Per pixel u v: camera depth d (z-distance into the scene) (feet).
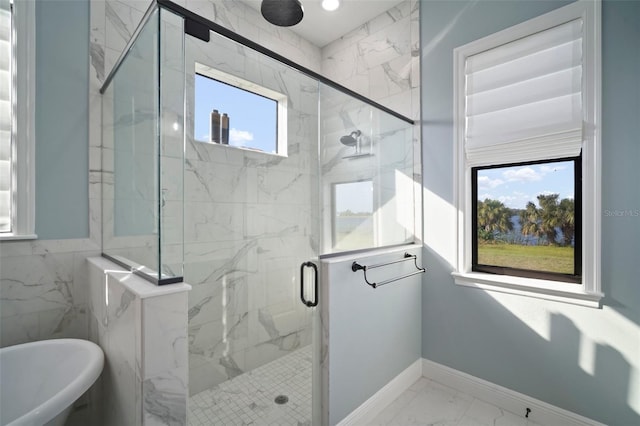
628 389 4.87
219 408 4.71
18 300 4.64
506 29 6.08
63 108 5.02
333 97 6.01
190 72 5.24
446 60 7.04
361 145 6.45
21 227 4.62
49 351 4.31
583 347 5.28
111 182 5.00
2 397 4.03
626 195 4.87
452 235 6.91
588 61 5.16
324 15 8.45
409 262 7.00
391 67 8.14
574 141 5.28
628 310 4.87
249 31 7.98
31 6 4.69
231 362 5.30
